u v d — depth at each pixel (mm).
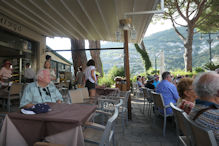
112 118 1615
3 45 6230
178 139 2057
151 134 3455
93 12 5109
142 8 5027
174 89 3557
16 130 1745
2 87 4902
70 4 4512
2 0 4379
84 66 9984
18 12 5238
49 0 4242
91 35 7801
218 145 1251
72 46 10055
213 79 1357
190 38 15258
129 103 4578
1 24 5387
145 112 5555
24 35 6582
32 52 7516
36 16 5363
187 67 15492
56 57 17938
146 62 18203
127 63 4609
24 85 5609
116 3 4617
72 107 2271
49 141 1691
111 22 6145
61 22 5883
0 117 2168
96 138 2117
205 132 1135
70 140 1639
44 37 8086
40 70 2643
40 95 2588
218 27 15414
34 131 1716
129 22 4648
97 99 3654
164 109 3383
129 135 3389
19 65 7602
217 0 12820
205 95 1374
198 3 13227
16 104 6043
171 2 13766
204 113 1318
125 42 4648
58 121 1667
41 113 1908
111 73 15234
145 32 7094
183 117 1597
